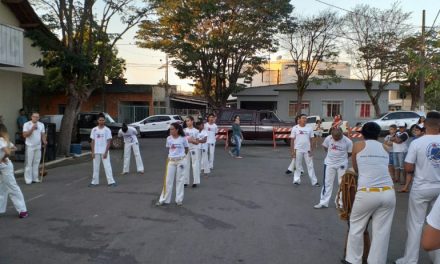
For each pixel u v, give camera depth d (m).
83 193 10.60
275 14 33.75
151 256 5.97
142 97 40.16
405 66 36.72
